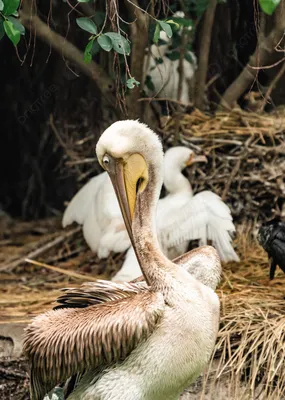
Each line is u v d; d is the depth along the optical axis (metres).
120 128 6.54
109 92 10.68
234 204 11.02
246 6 11.60
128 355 6.41
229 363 7.98
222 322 8.33
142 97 10.78
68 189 15.48
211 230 9.60
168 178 10.44
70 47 10.47
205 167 11.13
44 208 15.81
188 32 10.95
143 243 6.55
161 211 10.04
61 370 6.48
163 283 6.43
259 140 11.08
